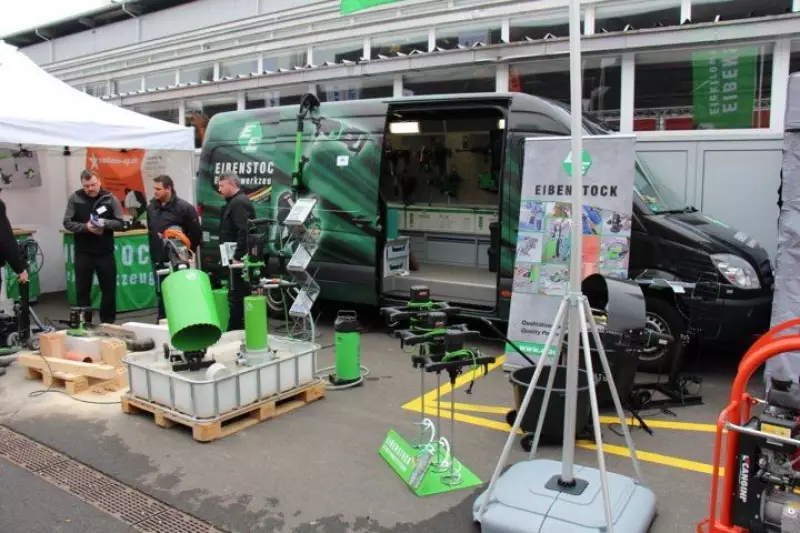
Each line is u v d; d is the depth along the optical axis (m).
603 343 4.34
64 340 5.71
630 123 7.79
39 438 4.40
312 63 11.10
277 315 8.12
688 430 4.49
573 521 2.98
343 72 9.96
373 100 7.00
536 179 5.39
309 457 4.08
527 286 5.45
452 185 8.80
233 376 4.45
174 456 4.11
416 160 9.10
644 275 5.64
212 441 4.31
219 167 8.26
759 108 7.08
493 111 7.51
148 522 3.34
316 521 3.33
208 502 3.53
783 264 4.86
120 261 8.45
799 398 2.66
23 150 9.27
